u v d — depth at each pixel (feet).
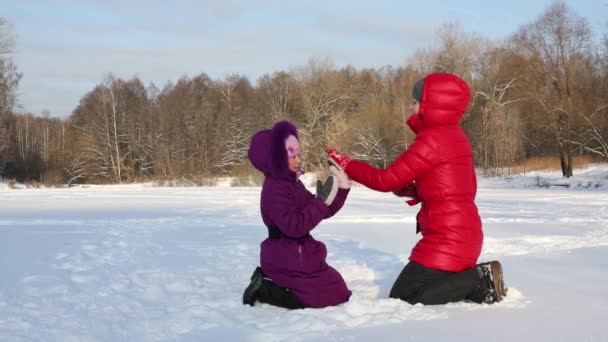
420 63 126.21
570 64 103.40
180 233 28.27
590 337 9.82
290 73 162.50
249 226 31.68
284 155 12.85
